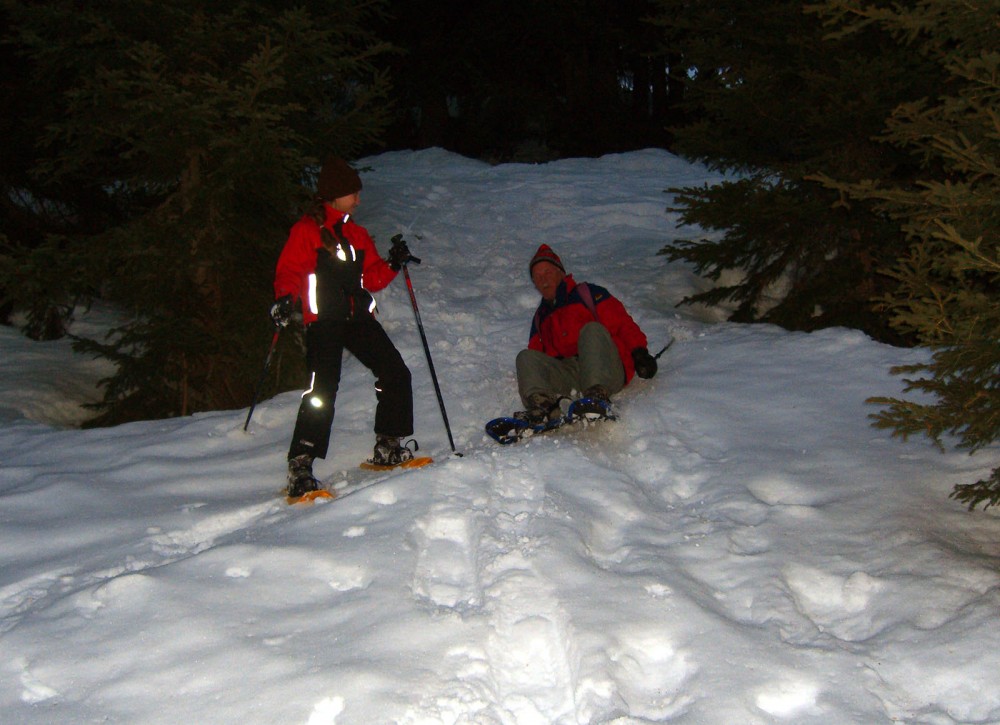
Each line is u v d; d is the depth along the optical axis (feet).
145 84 21.11
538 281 18.81
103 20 22.86
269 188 22.63
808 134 24.80
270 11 23.54
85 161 26.04
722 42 25.27
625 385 18.16
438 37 70.18
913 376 17.24
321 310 14.92
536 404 16.92
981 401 10.36
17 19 23.35
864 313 24.09
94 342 22.85
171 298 23.07
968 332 9.81
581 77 77.05
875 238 23.71
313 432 14.55
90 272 22.11
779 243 25.64
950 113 11.05
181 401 23.32
